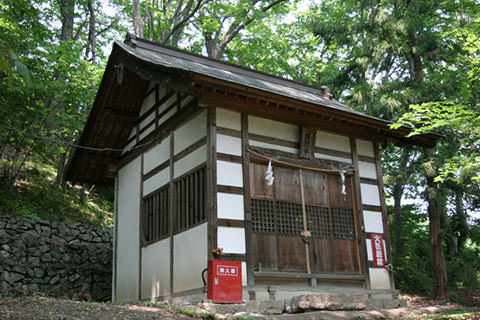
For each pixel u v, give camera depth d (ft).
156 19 70.13
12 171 47.60
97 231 48.34
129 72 37.86
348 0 61.62
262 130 32.68
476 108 32.63
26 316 20.58
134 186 40.27
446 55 49.42
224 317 24.76
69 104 54.95
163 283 32.86
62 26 61.36
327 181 35.42
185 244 30.83
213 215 28.45
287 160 32.99
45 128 46.75
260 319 24.71
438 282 43.78
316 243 33.04
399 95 48.57
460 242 68.49
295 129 34.55
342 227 35.09
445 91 47.24
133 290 37.14
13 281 38.91
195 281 29.07
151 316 23.30
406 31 48.42
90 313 22.62
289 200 32.73
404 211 65.87
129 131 42.96
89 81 53.78
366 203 36.78
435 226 45.01
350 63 63.21
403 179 51.37
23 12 45.65
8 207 43.86
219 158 29.86
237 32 71.97
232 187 29.84
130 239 39.24
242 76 40.45
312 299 27.53
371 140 39.14
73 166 44.91
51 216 47.06
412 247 60.70
